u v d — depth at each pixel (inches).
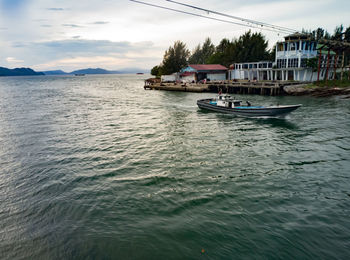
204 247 310.2
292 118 1067.3
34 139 823.7
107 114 1299.2
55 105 1683.1
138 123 1061.8
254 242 315.6
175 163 593.9
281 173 525.3
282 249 302.2
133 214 386.0
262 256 292.5
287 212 380.8
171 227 350.6
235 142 757.9
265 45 3058.6
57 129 963.3
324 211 381.4
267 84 1998.0
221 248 307.4
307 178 498.6
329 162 577.9
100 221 370.3
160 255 299.6
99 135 866.1
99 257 299.7
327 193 437.4
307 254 293.4
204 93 2313.0
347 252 295.3
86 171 556.4
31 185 495.5
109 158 636.1
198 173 534.6
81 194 453.7
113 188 473.1
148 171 549.6
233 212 383.2
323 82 1907.0
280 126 948.6
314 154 634.2
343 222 353.1
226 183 484.1
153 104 1668.3
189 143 754.2
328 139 757.9
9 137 852.0
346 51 1921.8
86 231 347.9
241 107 1189.1
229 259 290.2
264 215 373.7
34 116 1251.8
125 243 320.8
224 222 358.6
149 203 416.5
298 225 347.6
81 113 1337.4
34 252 313.9
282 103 1486.2
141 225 357.4
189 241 321.4
